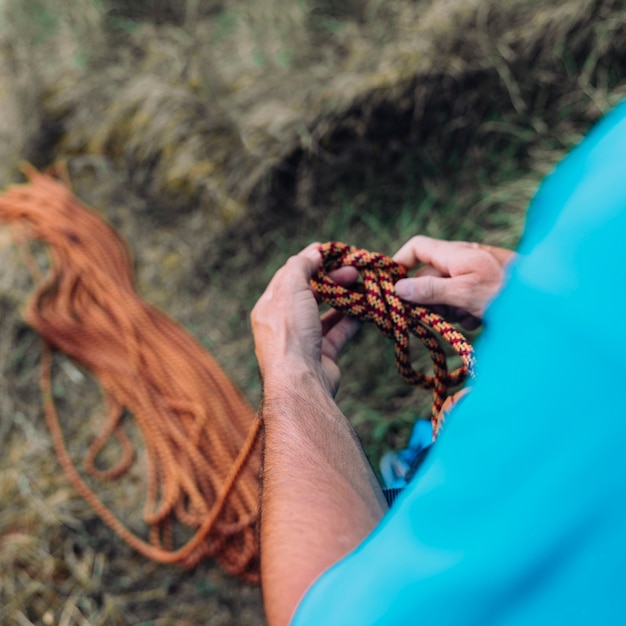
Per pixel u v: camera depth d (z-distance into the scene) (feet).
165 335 9.27
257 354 3.98
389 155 8.97
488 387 1.48
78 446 8.59
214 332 9.21
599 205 1.36
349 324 4.53
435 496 1.56
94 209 10.48
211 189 9.60
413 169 8.92
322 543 2.51
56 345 9.23
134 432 8.62
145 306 9.52
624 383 1.31
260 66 10.18
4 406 8.89
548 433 1.39
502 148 8.71
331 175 9.11
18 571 7.59
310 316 4.03
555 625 1.48
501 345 1.47
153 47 11.21
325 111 9.02
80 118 11.05
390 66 8.93
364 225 8.98
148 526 7.85
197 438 8.34
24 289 9.77
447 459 1.55
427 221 8.68
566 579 1.46
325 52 9.84
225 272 9.47
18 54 11.74
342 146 9.04
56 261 9.96
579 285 1.34
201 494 8.01
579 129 8.29
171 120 10.14
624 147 1.40
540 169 8.18
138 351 9.07
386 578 1.63
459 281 4.19
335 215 9.07
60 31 11.81
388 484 4.86
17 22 12.12
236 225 9.43
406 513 1.65
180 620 7.19
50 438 8.63
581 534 1.42
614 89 8.23
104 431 8.63
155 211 10.22
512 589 1.48
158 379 8.86
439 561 1.53
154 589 7.40
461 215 8.55
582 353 1.34
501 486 1.45
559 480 1.40
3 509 8.09
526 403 1.40
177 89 10.25
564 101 8.45
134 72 11.07
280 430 3.21
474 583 1.49
